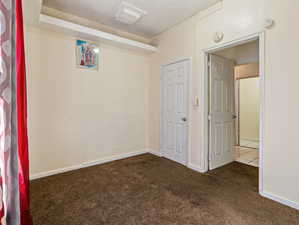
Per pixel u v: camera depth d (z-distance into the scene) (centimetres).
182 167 281
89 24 280
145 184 220
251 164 297
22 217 122
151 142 370
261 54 184
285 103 168
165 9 247
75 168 273
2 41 85
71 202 179
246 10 197
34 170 236
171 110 318
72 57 266
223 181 227
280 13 169
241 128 514
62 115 259
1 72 85
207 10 242
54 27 232
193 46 267
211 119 267
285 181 169
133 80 347
